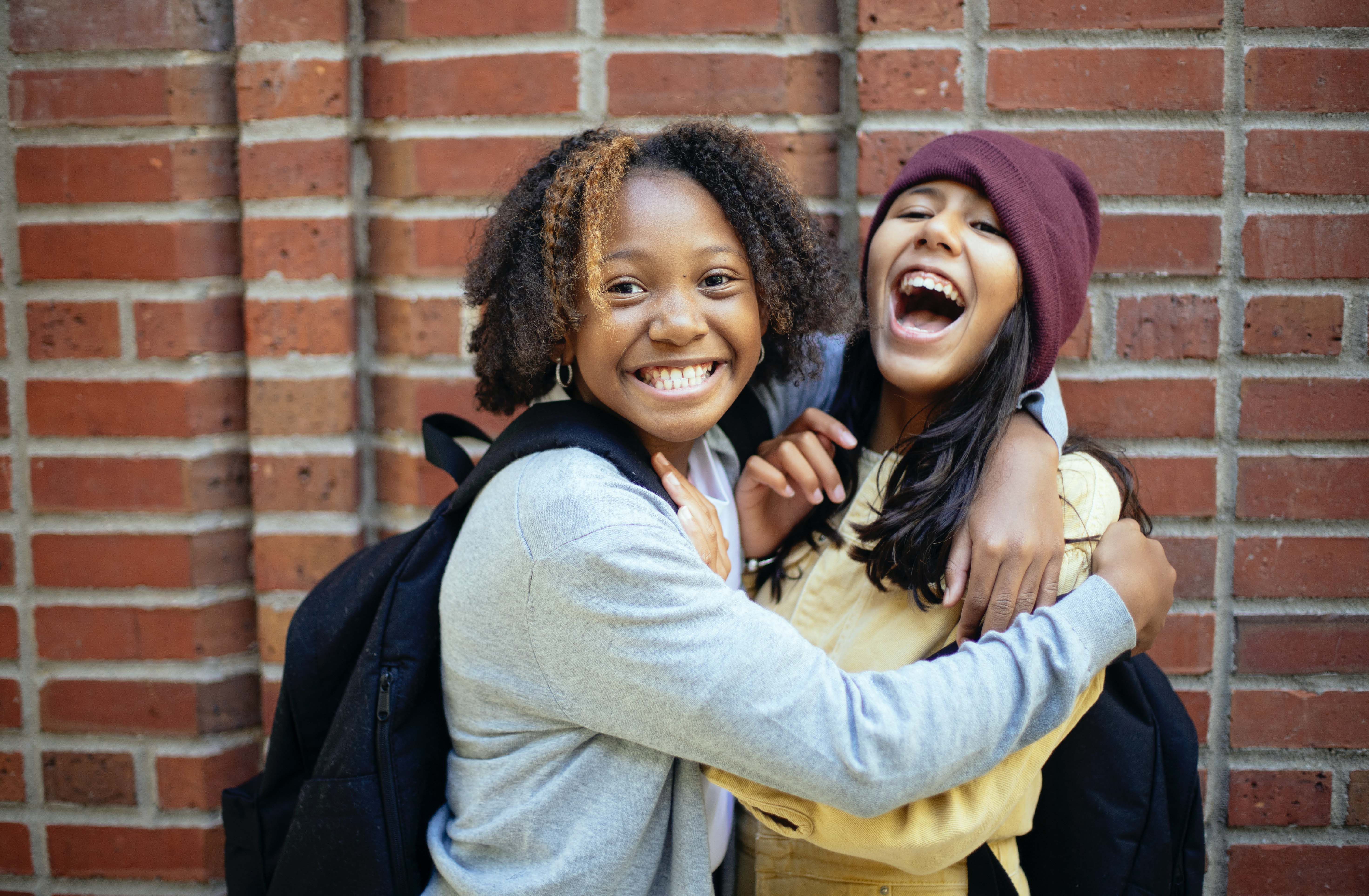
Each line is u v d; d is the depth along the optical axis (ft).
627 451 2.83
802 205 3.05
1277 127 3.82
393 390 4.19
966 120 3.85
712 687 2.44
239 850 3.13
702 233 2.75
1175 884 3.29
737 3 3.93
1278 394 3.89
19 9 4.10
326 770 2.80
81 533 4.25
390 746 2.79
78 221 4.16
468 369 4.13
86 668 4.29
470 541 2.77
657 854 2.79
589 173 2.70
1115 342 3.93
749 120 3.98
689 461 3.36
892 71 3.84
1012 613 2.71
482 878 2.70
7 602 4.30
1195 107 3.82
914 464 3.02
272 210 4.07
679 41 3.96
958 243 2.95
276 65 4.00
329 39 4.00
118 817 4.32
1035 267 2.96
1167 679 3.63
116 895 4.33
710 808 3.11
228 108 4.15
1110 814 3.08
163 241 4.13
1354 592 3.92
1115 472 3.21
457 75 4.02
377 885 2.76
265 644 4.21
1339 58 3.77
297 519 4.16
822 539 3.30
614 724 2.59
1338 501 3.91
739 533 3.34
